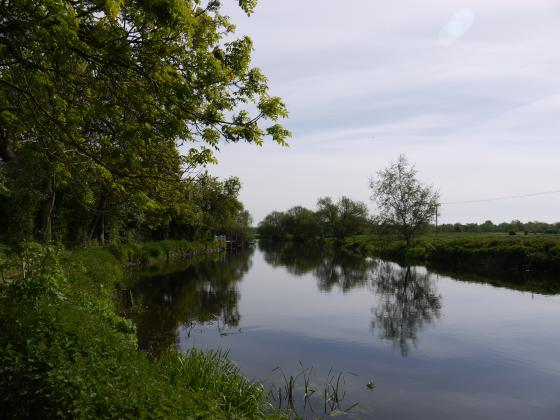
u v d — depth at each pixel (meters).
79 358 5.43
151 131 7.50
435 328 16.61
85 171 9.48
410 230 51.66
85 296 10.61
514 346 14.24
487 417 9.16
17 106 7.84
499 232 84.44
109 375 5.37
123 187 9.20
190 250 52.81
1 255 16.28
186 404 5.07
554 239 37.72
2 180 18.61
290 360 12.47
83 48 6.23
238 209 61.66
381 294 24.55
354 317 18.44
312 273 35.59
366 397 9.89
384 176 52.41
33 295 8.01
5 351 5.44
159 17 5.70
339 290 26.05
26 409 4.93
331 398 9.67
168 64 6.97
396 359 12.80
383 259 49.66
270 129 7.50
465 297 23.47
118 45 6.38
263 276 33.12
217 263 44.50
